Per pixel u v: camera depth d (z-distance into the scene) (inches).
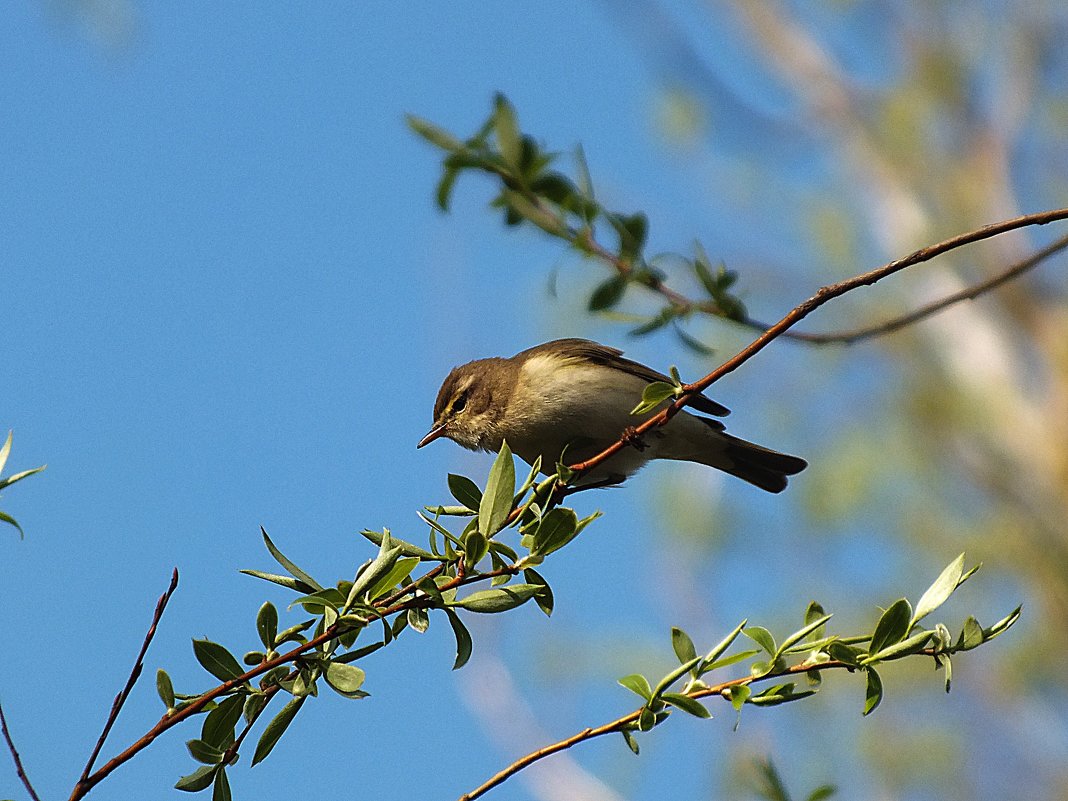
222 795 199.3
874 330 294.8
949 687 193.5
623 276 289.6
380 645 201.9
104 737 189.0
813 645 198.5
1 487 192.7
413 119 280.8
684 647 201.6
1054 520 592.4
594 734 195.3
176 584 195.0
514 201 282.7
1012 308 646.5
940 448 619.5
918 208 673.6
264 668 196.4
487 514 209.2
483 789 192.1
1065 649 565.3
